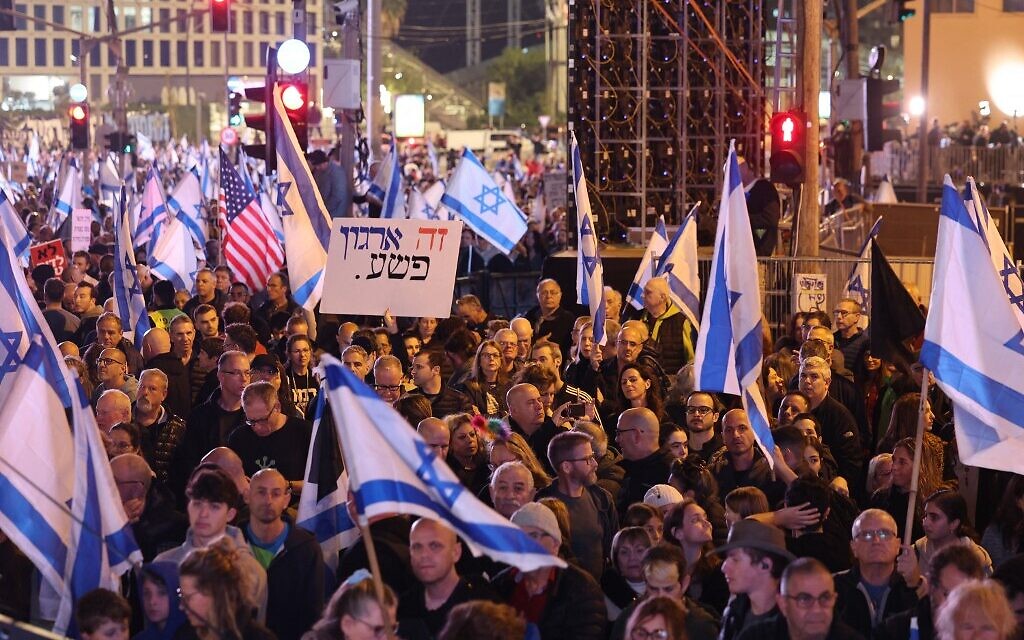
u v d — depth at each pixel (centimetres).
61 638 882
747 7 3638
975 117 8269
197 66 17050
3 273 1459
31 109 16400
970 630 928
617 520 1445
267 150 2811
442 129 17538
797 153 2783
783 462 1510
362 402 1023
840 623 1032
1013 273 1641
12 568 1317
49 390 1225
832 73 4744
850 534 1389
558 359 2012
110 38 5984
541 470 1482
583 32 3578
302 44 2788
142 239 3788
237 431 1619
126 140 5516
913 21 9269
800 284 2711
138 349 2458
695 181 3662
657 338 2322
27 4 16725
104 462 1173
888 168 6931
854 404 2028
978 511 1595
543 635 1159
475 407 1892
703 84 3641
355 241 2189
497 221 2995
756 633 1055
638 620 1009
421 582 1159
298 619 1234
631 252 3297
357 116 3241
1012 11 9181
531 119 18200
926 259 3012
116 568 1173
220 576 1052
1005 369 1311
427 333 2350
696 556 1292
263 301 3020
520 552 1013
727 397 2042
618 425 1591
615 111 3597
